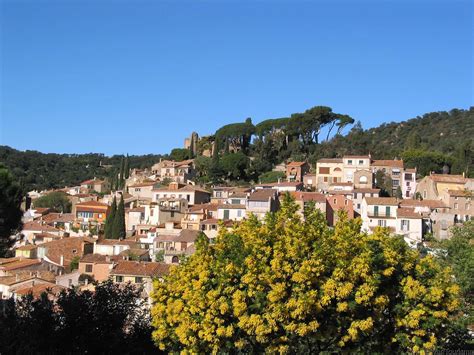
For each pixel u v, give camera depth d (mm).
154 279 28203
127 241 96312
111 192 165875
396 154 148625
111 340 26547
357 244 25172
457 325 31844
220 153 176000
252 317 23594
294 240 24562
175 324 26422
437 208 101875
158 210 114875
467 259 35219
